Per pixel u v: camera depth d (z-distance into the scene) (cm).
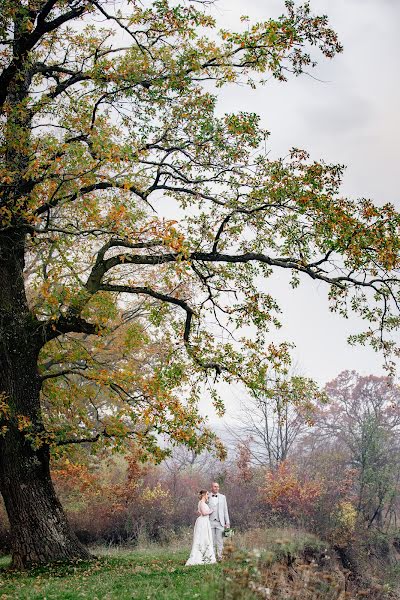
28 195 1396
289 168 1501
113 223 1388
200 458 4359
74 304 1377
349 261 1490
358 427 3928
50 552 1549
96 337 2286
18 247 1595
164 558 1709
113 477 3241
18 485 1568
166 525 2956
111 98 1537
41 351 1853
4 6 1395
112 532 2833
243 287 1727
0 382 1591
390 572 2716
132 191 1566
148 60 1521
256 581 851
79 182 1375
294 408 3216
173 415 1527
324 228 1439
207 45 1522
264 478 3306
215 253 1571
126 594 967
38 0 1477
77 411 1923
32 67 1661
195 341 1675
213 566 1271
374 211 1418
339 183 1462
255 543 1620
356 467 3684
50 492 1612
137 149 1519
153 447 1524
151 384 1570
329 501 2989
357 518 3081
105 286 1608
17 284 1650
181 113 1548
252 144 1510
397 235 1406
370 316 1648
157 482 3369
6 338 1595
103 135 1302
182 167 1596
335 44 1505
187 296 1867
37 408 1617
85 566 1459
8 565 1577
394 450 3906
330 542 2553
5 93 1506
